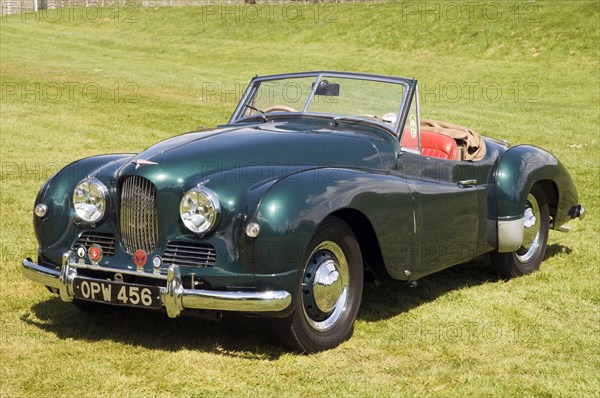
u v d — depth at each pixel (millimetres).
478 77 25672
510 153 6418
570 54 27875
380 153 5398
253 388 4211
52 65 29094
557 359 4727
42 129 14656
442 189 5570
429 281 6395
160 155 4871
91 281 4691
